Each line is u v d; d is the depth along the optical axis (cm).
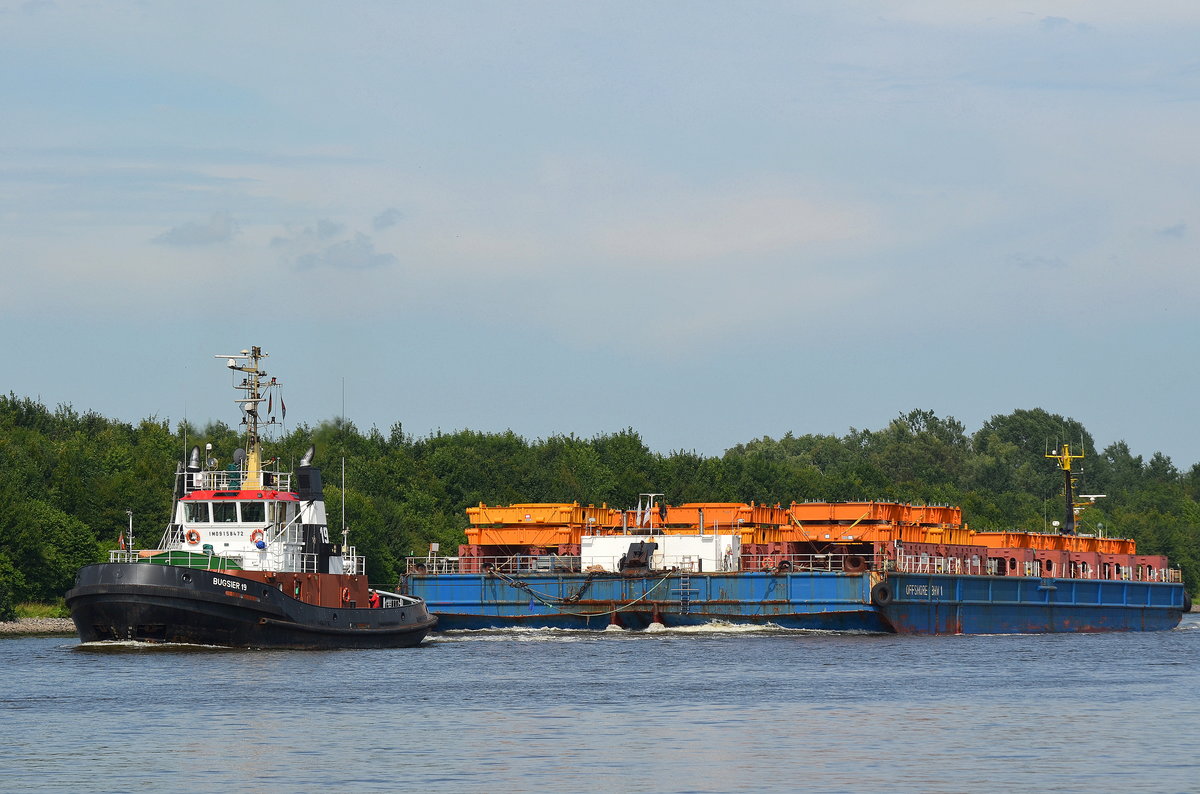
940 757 9294
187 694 12056
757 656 16012
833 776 8719
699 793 8262
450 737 9994
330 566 16875
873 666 14875
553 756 9306
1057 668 14850
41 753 9394
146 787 8412
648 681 13250
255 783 8506
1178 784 8475
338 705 11481
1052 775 8738
